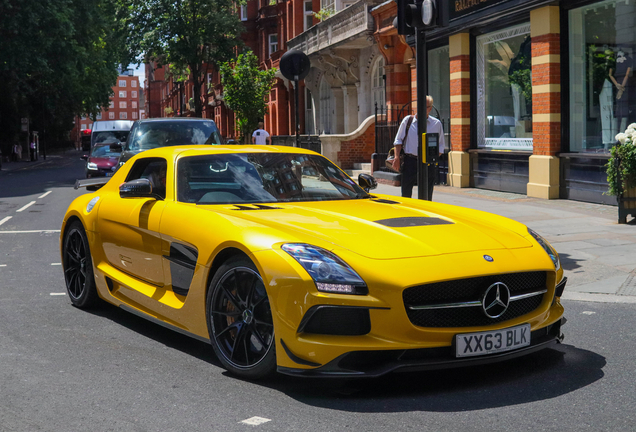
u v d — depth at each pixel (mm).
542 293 3832
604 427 3041
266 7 42906
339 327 3377
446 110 17031
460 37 15547
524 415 3193
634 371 3836
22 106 48094
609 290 5879
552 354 4191
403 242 3674
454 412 3238
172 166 4828
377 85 23969
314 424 3105
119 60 45688
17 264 7855
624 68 11297
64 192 18891
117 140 22234
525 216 10250
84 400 3482
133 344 4562
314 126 32250
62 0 33719
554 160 12516
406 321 3355
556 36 12477
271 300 3516
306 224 3898
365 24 21031
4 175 29750
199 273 4035
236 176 4781
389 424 3092
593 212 10562
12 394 3588
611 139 11633
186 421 3172
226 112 56844
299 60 10844
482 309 3510
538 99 12859
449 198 13328
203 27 43062
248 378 3760
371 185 5406
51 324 5133
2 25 31625
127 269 4977
